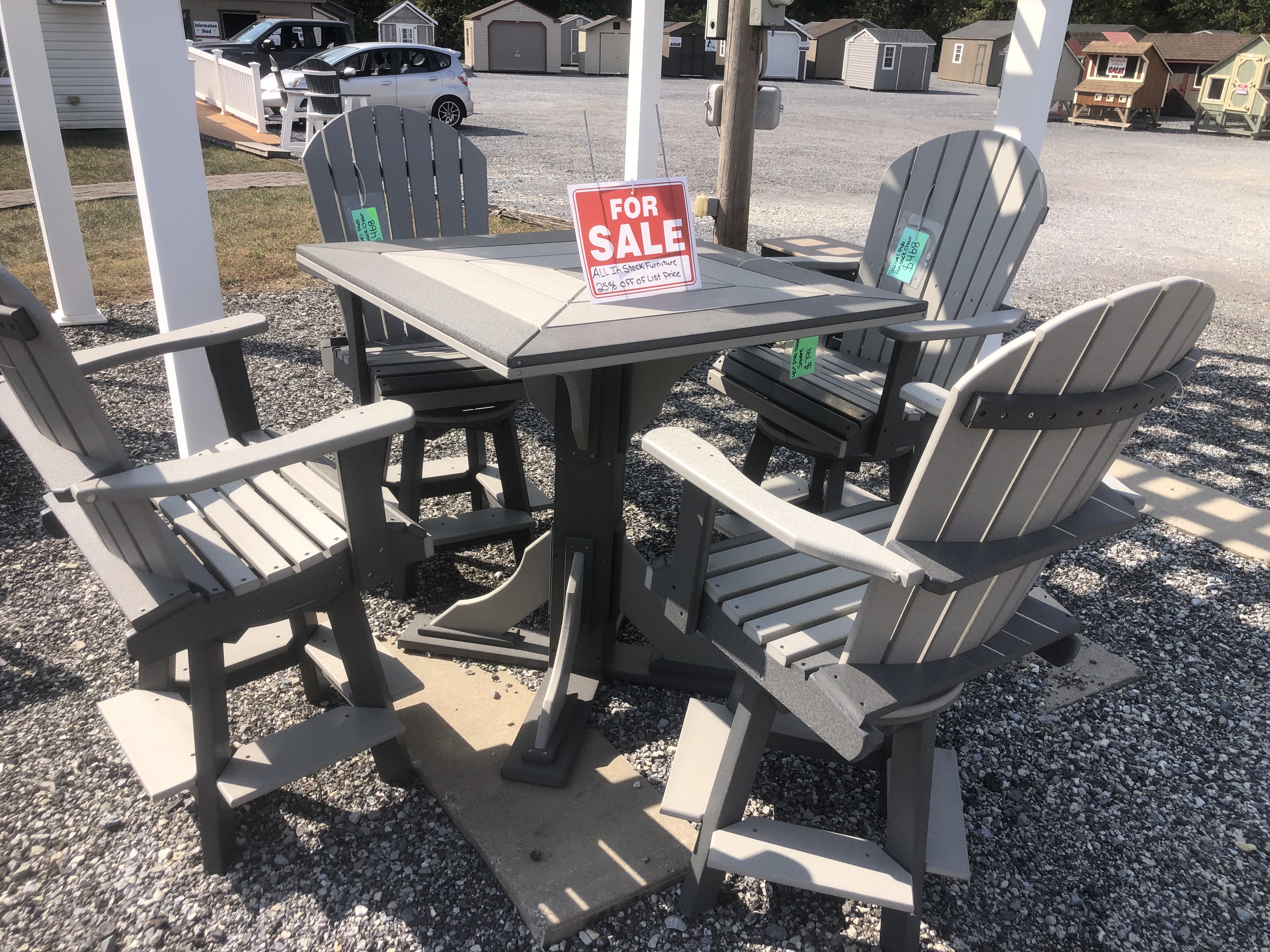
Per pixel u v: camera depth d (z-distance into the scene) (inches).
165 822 64.7
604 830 64.2
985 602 50.8
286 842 63.3
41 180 156.0
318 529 61.3
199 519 63.6
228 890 59.4
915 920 55.6
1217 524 115.1
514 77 971.9
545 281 73.6
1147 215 368.2
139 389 143.2
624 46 1044.5
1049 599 59.7
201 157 90.0
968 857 64.6
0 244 223.3
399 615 90.1
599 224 67.0
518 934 57.2
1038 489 47.6
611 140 484.4
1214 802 71.1
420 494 94.7
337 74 349.1
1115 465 131.6
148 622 52.5
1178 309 43.7
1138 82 756.0
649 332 59.1
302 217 268.1
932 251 100.7
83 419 48.4
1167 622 94.7
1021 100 111.7
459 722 74.6
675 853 62.6
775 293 73.6
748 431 140.7
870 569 43.4
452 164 108.7
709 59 1086.4
